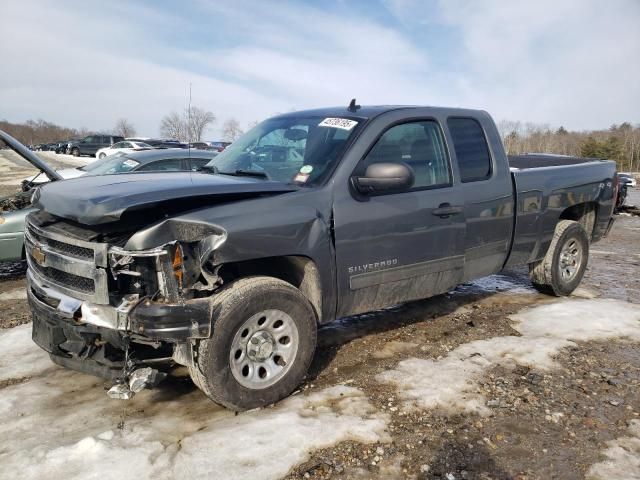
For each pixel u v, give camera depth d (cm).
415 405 332
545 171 521
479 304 551
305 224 333
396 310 524
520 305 551
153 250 282
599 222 612
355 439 293
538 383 367
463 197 430
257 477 258
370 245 371
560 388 362
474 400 340
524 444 295
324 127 400
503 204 467
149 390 350
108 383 360
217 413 319
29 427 302
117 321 286
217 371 300
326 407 327
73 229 311
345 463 273
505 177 470
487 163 462
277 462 269
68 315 300
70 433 295
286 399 337
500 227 469
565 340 447
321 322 362
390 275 388
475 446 291
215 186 318
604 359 413
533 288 623
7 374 373
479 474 268
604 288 641
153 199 288
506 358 407
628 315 514
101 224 292
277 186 343
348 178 361
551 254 551
